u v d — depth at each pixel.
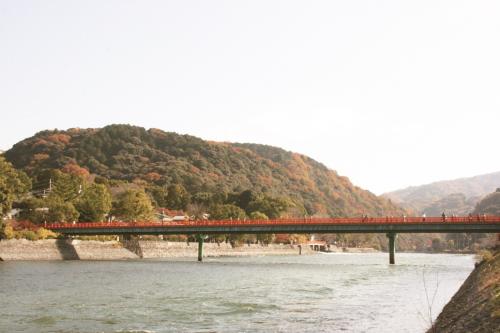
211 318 41.59
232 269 102.19
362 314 43.94
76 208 154.62
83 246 135.12
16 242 116.38
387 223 120.50
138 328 37.41
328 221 124.31
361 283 73.19
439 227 116.75
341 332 36.00
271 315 43.19
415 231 119.44
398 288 66.19
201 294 57.22
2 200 116.12
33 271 84.06
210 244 192.62
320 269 106.19
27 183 174.50
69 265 102.56
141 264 114.94
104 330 36.62
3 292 56.19
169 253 168.38
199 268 103.88
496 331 26.61
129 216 171.50
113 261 125.56
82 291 58.34
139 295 55.59
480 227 113.50
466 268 114.06
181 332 36.09
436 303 51.31
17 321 39.75
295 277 83.00
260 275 86.44
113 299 52.03
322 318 41.78
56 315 42.34
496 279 42.47
